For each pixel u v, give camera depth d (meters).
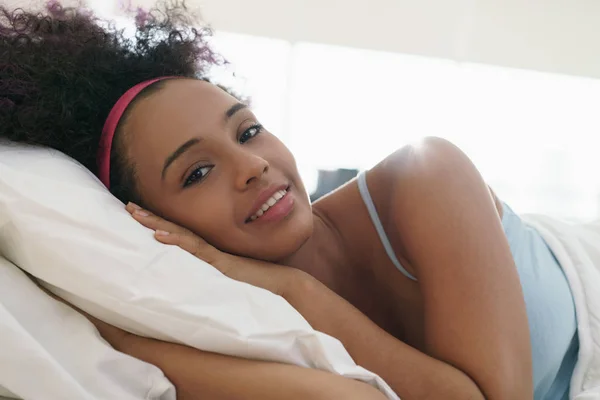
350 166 2.16
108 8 1.50
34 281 0.54
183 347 0.50
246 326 0.49
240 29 2.03
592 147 2.39
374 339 0.55
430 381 0.52
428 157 0.63
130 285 0.49
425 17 2.17
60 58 0.68
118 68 0.73
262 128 0.68
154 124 0.62
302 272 0.61
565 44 2.28
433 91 2.23
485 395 0.52
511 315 0.55
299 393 0.45
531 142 2.34
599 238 0.92
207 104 0.63
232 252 0.62
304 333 0.49
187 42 0.81
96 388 0.46
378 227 0.70
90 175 0.61
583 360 0.68
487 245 0.57
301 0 2.07
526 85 2.31
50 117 0.65
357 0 2.11
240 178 0.58
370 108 2.19
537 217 0.92
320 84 2.14
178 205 0.61
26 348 0.44
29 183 0.52
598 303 0.71
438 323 0.56
